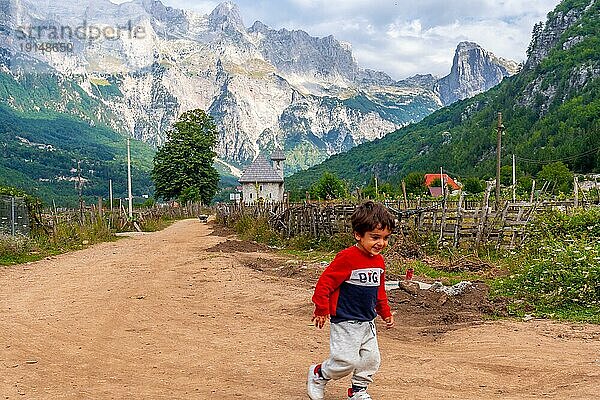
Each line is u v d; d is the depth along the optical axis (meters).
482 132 126.56
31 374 6.28
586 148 88.50
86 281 14.16
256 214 32.25
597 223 14.84
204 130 72.69
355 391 4.86
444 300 9.87
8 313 9.95
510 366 6.23
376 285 4.80
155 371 6.39
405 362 6.53
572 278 9.59
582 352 6.78
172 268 16.64
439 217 17.69
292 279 13.64
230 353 7.15
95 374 6.29
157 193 72.19
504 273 13.54
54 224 25.75
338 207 21.14
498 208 19.34
